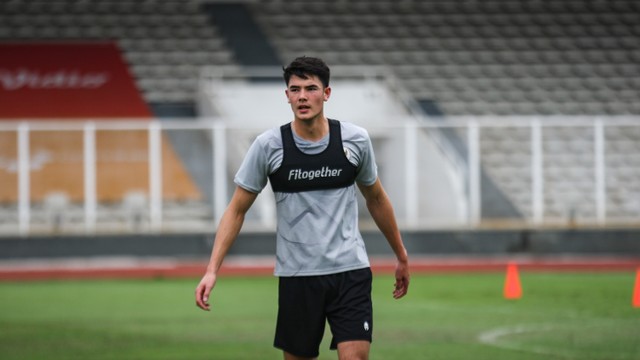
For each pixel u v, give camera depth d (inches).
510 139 2940.5
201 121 3385.8
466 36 3880.4
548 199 2930.6
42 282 2529.5
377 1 4001.0
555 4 4033.0
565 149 2947.8
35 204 2810.0
